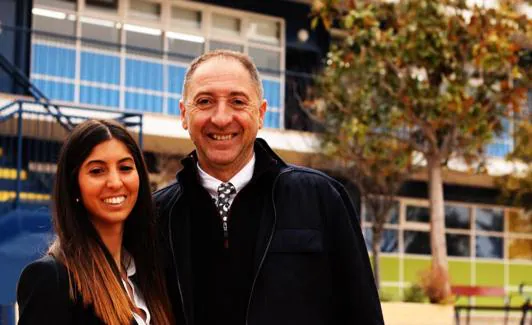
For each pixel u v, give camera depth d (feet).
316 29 61.05
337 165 51.78
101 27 53.62
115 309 11.94
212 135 13.09
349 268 13.30
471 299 66.33
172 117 50.19
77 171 12.45
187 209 13.44
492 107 47.32
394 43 43.65
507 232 68.80
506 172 61.16
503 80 46.98
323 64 60.29
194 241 13.32
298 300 12.87
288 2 60.39
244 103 13.14
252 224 13.24
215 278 13.08
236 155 13.15
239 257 13.12
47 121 43.96
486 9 45.73
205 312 13.02
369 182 51.13
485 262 67.51
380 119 46.26
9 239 32.53
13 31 50.16
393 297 47.16
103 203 12.47
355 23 44.09
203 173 13.47
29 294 11.76
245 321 12.87
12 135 42.16
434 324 42.16
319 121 50.67
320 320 13.05
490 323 65.72
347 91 47.73
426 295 43.45
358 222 13.80
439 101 43.60
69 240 12.21
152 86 54.95
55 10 51.98
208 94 13.10
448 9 50.72
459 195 66.80
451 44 44.24
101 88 53.06
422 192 64.34
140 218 13.09
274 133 53.16
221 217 13.26
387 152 48.01
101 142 12.46
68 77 51.83
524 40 51.75
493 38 43.62
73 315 11.80
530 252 69.87
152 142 50.55
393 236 62.80
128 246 13.17
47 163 43.50
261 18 59.67
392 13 45.37
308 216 13.25
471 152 51.39
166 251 13.43
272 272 12.87
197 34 57.21
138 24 55.01
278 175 13.39
